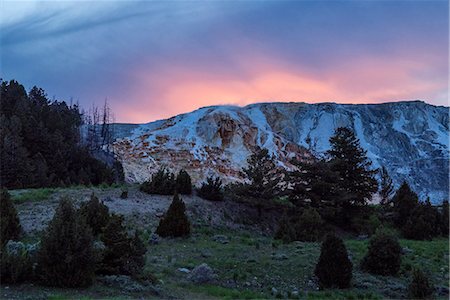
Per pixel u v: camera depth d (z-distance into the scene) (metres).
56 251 13.11
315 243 24.39
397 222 34.81
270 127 138.50
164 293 13.84
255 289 15.71
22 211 24.44
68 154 49.38
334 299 15.01
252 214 33.03
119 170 64.44
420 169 119.12
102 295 12.63
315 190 35.12
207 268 16.06
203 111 129.00
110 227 15.07
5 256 13.06
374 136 134.50
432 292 16.08
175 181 32.88
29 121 46.19
